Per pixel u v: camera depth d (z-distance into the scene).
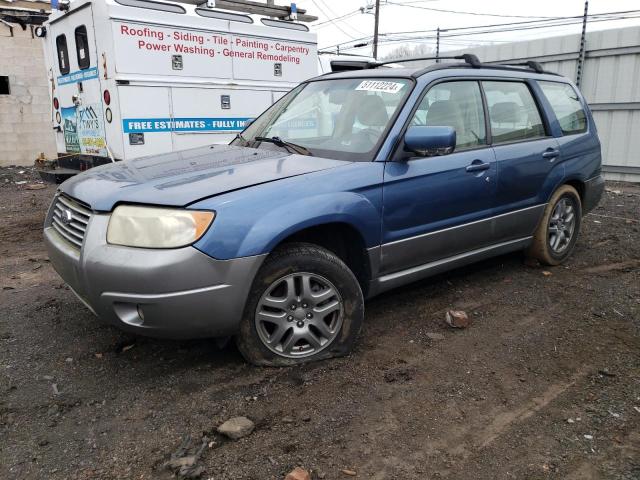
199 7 7.82
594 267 5.54
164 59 7.52
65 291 4.83
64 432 2.77
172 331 2.99
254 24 8.48
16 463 2.55
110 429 2.80
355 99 4.22
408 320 4.16
